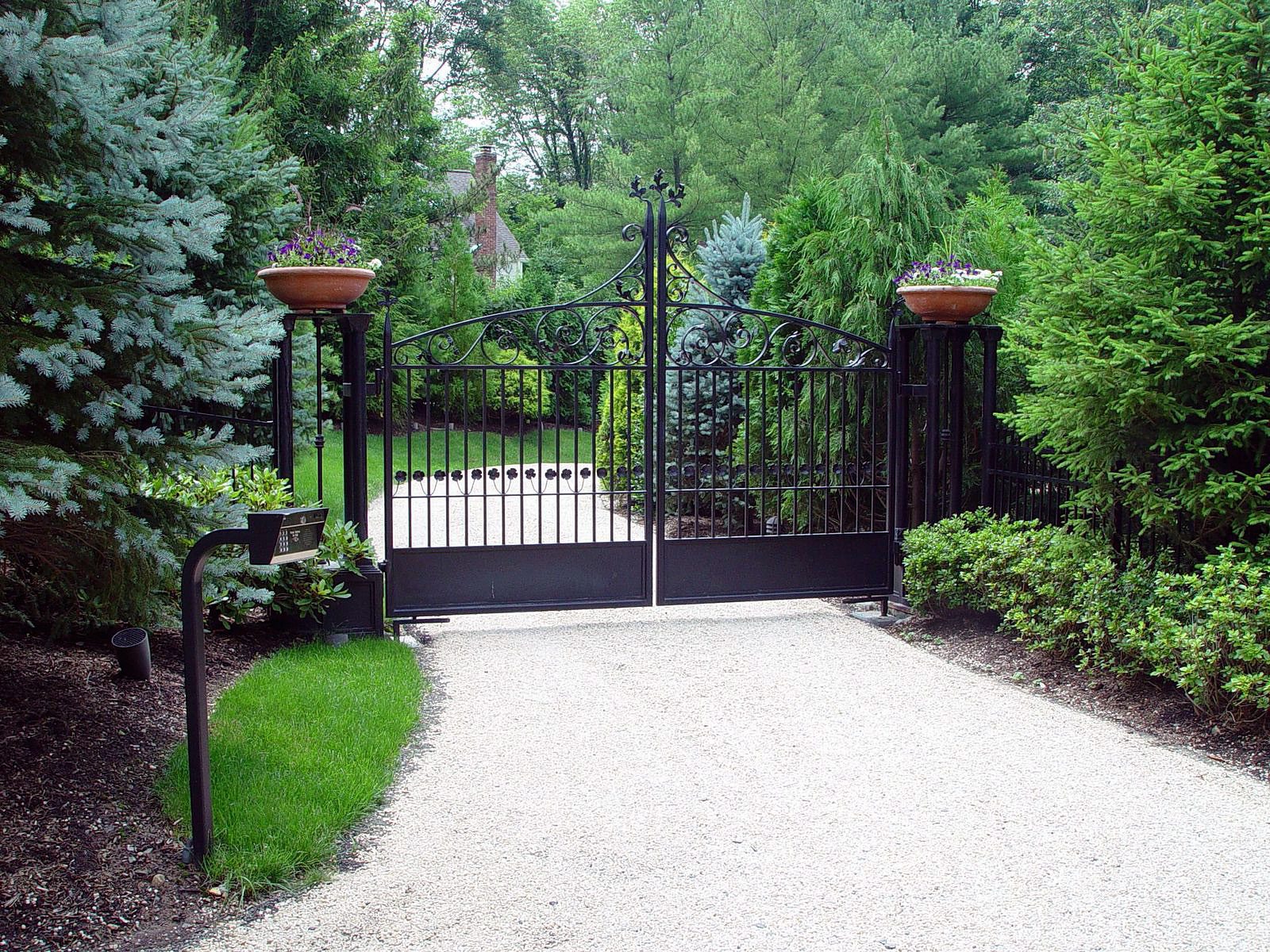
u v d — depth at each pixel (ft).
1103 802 13.09
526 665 19.77
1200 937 9.85
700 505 36.19
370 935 9.87
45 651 16.84
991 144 80.89
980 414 26.50
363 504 21.16
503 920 10.18
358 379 20.86
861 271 27.96
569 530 35.94
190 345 12.73
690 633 22.35
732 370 23.20
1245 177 17.75
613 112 95.40
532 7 129.70
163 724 14.82
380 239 64.49
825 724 16.20
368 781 13.33
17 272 11.97
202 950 9.55
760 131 79.25
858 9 88.79
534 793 13.47
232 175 27.94
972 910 10.39
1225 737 15.23
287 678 17.35
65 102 11.51
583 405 65.57
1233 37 17.80
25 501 9.95
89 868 10.77
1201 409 18.04
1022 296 25.38
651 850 11.79
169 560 12.41
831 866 11.36
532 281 81.76
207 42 35.29
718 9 89.40
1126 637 16.87
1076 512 21.42
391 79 65.41
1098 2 81.41
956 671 19.29
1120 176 18.24
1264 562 16.84
